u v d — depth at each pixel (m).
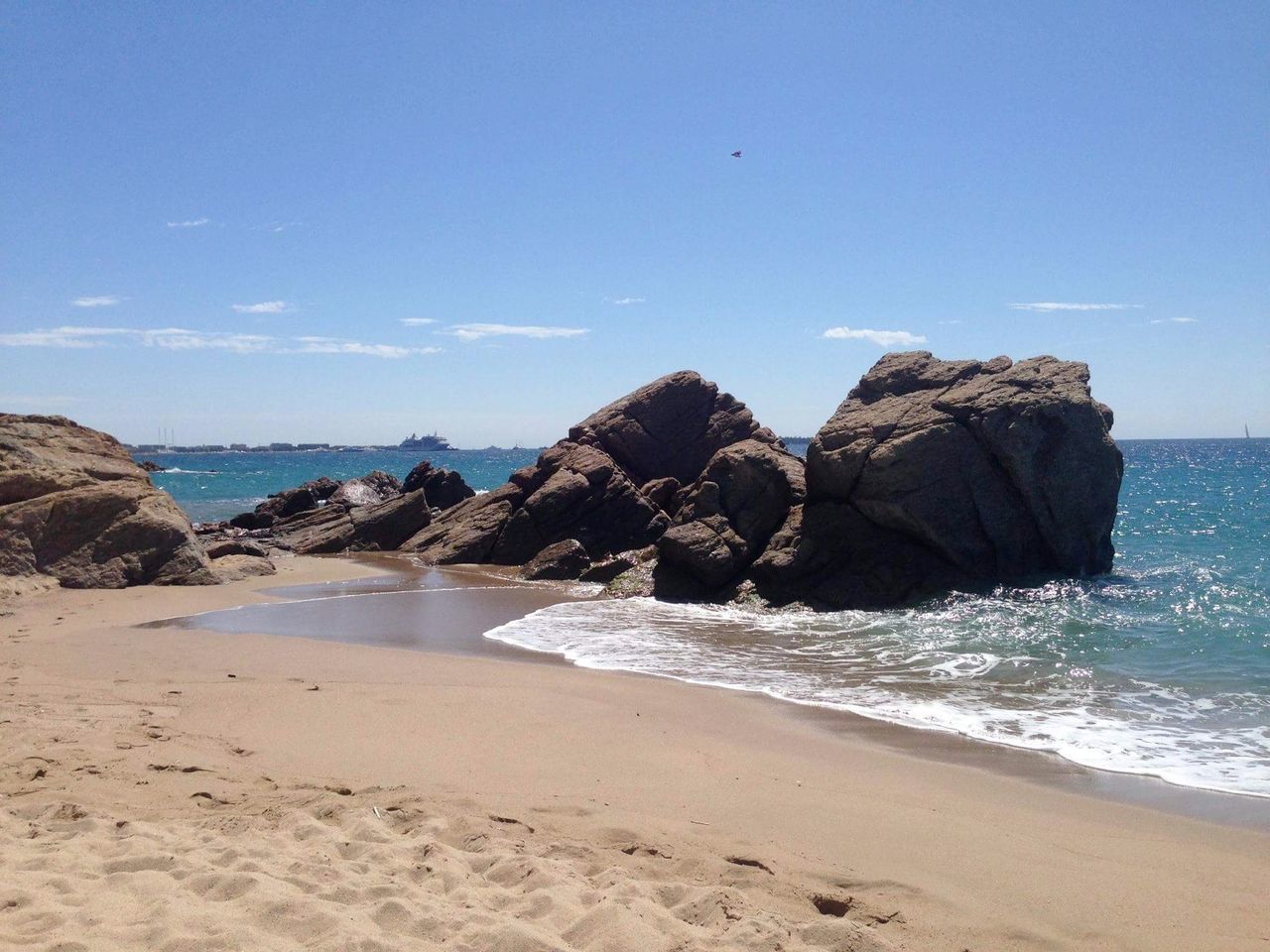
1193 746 10.07
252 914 5.05
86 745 8.57
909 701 12.09
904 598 19.75
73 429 26.23
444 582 24.89
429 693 11.70
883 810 7.82
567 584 24.47
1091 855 6.94
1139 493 58.22
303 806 7.12
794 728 10.75
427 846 6.23
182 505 62.34
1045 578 21.00
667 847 6.64
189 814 6.88
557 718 10.64
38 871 5.54
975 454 21.27
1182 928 5.73
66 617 18.17
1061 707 11.77
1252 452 156.38
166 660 13.70
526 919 5.22
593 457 31.66
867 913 5.75
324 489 48.38
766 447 23.92
